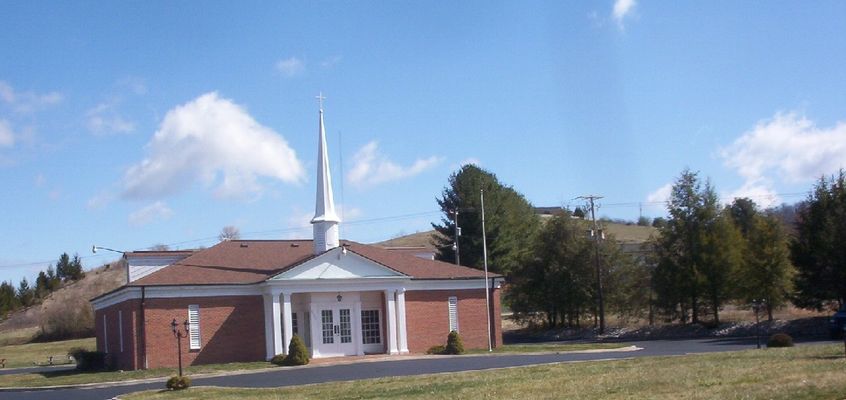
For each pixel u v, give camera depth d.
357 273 48.03
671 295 62.12
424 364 39.31
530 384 23.33
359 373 35.69
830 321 45.72
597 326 71.31
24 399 33.25
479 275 52.50
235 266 49.06
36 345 85.31
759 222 57.22
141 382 38.72
